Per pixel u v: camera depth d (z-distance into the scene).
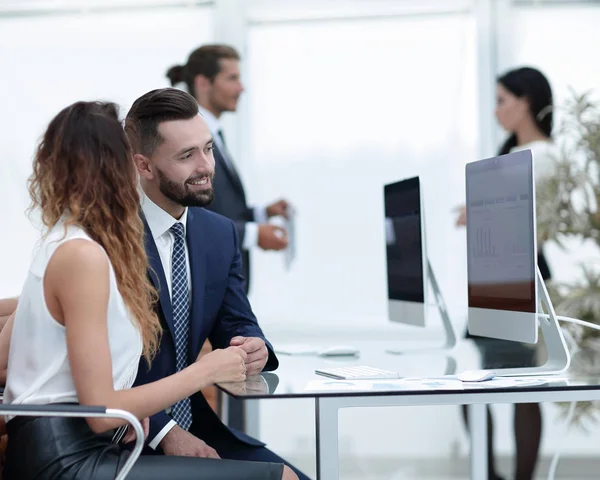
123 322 1.74
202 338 2.23
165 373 2.10
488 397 1.77
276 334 4.45
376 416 4.77
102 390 1.63
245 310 2.35
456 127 4.47
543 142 3.59
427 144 4.48
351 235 4.49
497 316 2.22
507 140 3.73
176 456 1.73
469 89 4.47
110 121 1.78
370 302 4.47
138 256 1.80
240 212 3.70
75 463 1.63
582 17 4.45
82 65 4.50
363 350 2.69
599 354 2.51
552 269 4.35
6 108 4.48
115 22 4.49
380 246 4.48
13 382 1.73
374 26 4.48
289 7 4.48
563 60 4.45
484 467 2.90
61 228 1.71
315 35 4.50
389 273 2.96
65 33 4.48
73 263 1.64
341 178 4.50
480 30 4.45
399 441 4.47
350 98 4.49
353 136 4.49
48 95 4.48
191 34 4.50
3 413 1.54
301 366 2.25
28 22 4.48
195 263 2.20
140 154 2.11
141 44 4.50
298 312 4.47
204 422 2.24
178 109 2.09
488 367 2.16
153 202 2.15
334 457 1.73
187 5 4.49
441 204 4.46
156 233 2.15
